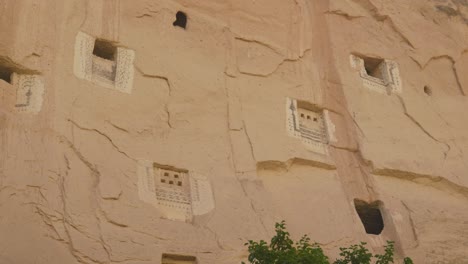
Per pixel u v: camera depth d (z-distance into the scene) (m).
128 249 11.34
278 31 15.19
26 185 11.23
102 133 12.37
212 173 12.99
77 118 12.24
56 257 10.85
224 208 12.61
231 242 12.16
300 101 14.75
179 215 12.35
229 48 14.48
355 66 15.77
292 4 15.60
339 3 16.19
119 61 13.27
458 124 16.20
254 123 13.96
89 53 13.02
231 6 14.89
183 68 13.76
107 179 11.84
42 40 12.59
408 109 15.73
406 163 14.86
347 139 14.83
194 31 14.30
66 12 13.05
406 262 10.66
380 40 16.34
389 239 13.81
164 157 12.74
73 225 11.18
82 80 12.68
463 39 17.41
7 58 12.17
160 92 13.34
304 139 14.40
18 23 12.45
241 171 13.28
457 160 15.55
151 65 13.48
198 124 13.40
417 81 16.33
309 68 15.18
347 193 14.15
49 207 11.17
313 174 14.13
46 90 12.27
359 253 10.96
